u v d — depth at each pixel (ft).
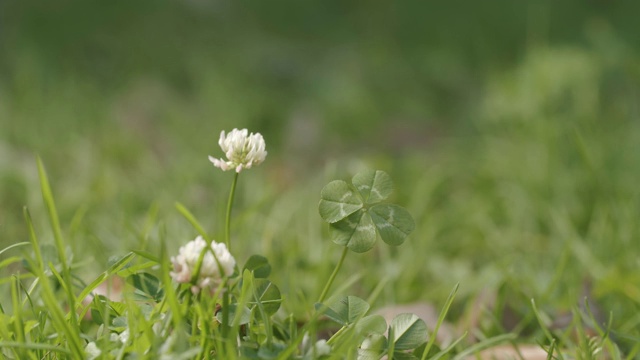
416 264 13.61
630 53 26.61
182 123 22.56
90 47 27.66
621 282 11.55
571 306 10.72
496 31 31.07
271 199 17.70
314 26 31.91
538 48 24.90
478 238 15.65
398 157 21.84
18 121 21.04
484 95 25.31
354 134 23.76
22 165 18.75
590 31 29.27
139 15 29.76
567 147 18.84
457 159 20.15
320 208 7.65
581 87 21.88
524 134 20.06
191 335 6.82
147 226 12.52
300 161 21.89
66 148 19.97
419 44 30.86
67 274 6.97
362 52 29.84
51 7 28.96
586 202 16.37
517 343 10.12
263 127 23.80
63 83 24.45
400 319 7.50
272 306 7.50
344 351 6.86
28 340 7.36
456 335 10.50
